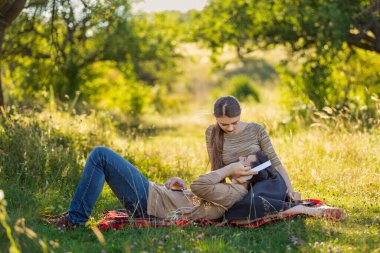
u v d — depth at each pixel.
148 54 23.36
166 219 5.86
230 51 19.88
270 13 17.84
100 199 7.37
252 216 5.87
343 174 8.32
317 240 5.34
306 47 18.00
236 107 5.91
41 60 19.95
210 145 6.26
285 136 11.23
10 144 8.62
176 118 25.80
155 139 14.45
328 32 16.62
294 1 17.23
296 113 16.02
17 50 18.67
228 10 18.84
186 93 39.53
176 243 5.17
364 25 16.70
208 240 5.27
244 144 6.13
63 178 8.01
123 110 24.19
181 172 9.45
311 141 10.24
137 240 5.23
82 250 5.03
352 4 16.59
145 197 5.92
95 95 24.06
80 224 5.82
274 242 5.34
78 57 21.70
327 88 17.17
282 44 18.23
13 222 5.21
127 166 5.90
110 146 10.42
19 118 10.12
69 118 11.51
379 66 18.00
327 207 6.09
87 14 11.60
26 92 19.91
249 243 5.39
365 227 5.81
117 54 22.77
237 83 34.91
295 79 18.06
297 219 5.96
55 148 8.83
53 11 11.42
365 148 9.40
